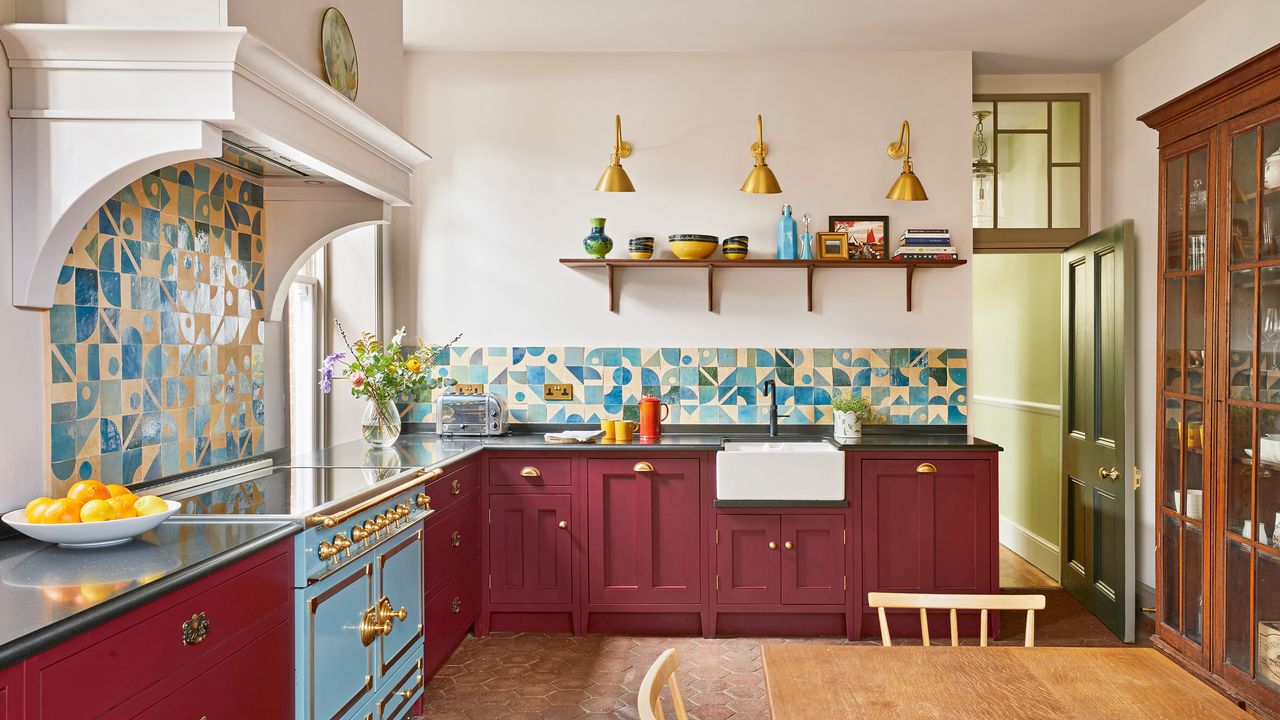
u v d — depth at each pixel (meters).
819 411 4.50
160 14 2.11
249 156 2.71
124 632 1.53
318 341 4.27
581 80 4.52
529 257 4.55
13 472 2.05
